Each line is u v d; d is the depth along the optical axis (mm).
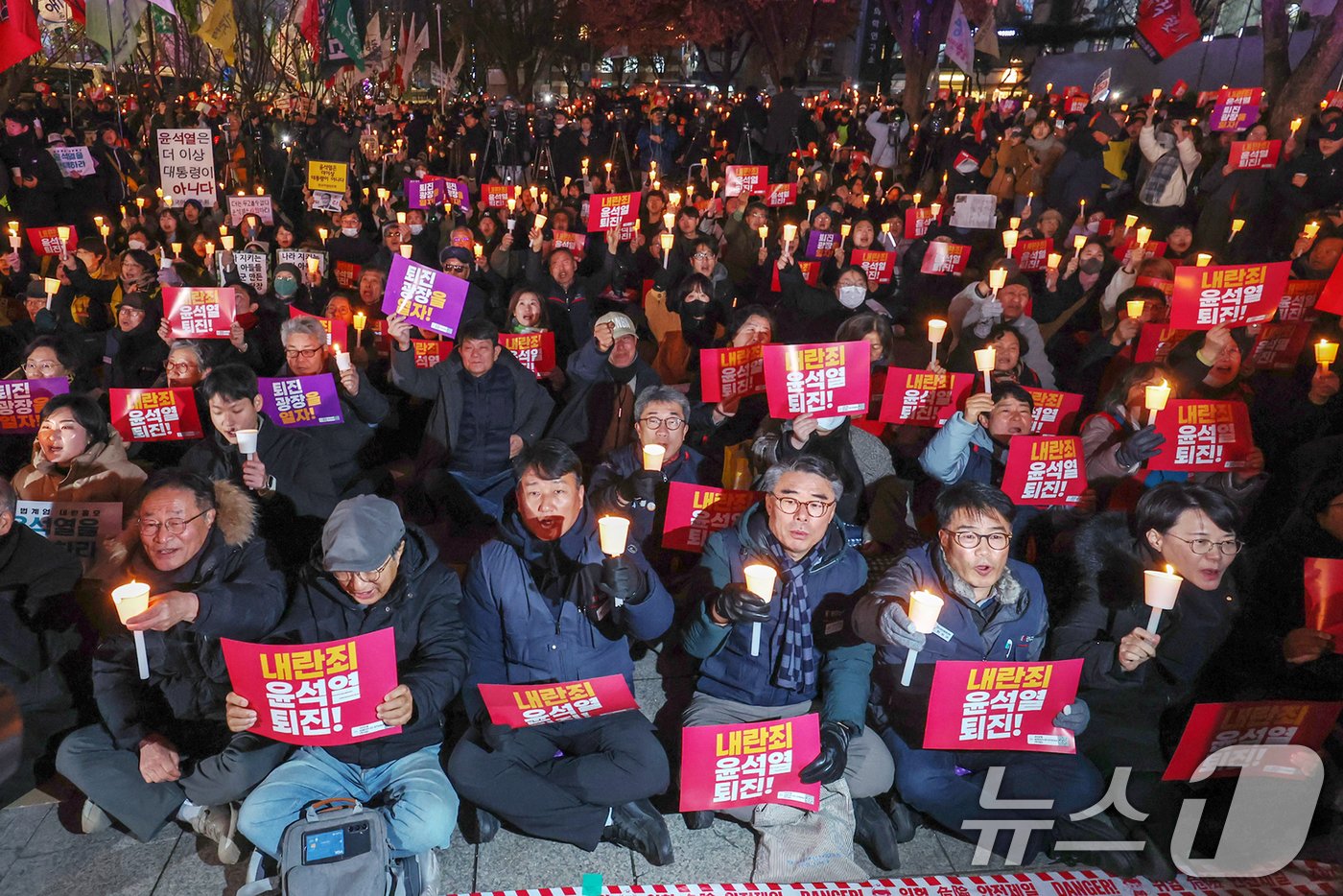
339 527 3035
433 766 3193
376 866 2807
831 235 9672
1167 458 4699
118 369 6539
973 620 3316
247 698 2988
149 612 2957
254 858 3021
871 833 3291
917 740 3363
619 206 9328
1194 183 12641
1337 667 3314
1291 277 7398
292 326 5238
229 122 15969
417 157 20109
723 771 3129
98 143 13148
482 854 3293
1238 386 5754
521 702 3242
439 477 5359
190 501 3252
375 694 3016
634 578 3168
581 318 7746
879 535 4801
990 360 4492
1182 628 3389
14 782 3438
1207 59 21703
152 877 3145
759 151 18984
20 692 3445
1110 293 7574
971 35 17109
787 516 3344
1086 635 3424
